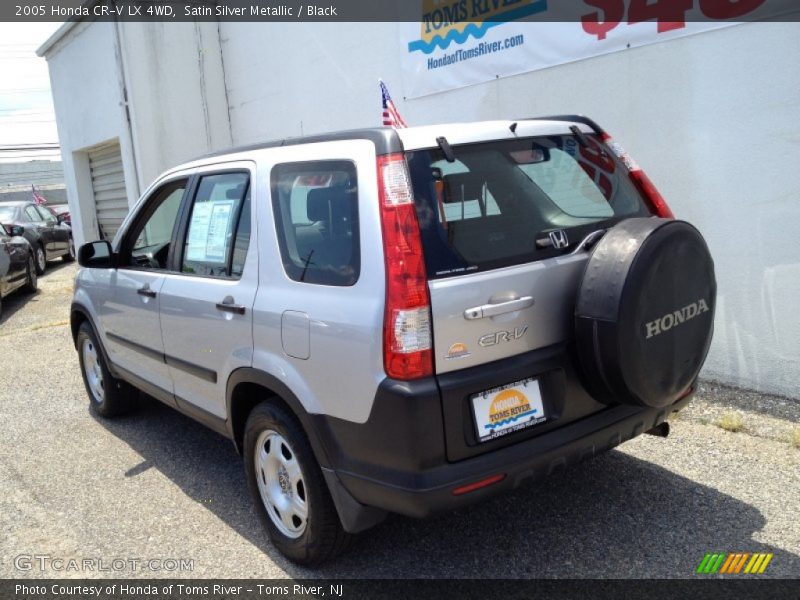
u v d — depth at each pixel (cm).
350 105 787
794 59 412
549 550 311
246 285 317
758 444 395
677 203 486
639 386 269
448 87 646
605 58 511
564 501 351
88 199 1315
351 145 277
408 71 691
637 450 400
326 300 271
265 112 958
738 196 452
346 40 770
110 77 1055
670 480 364
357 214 265
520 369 264
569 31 531
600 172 324
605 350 264
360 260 261
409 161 265
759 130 435
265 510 325
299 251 292
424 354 246
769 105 427
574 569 296
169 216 401
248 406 344
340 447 270
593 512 339
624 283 259
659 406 283
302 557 306
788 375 445
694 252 281
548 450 266
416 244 250
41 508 387
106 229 1293
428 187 263
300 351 282
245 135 1025
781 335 444
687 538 312
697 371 297
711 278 292
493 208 278
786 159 425
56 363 705
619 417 289
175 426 505
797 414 424
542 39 551
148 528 359
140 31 995
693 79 462
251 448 322
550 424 272
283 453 310
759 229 445
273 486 320
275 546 323
